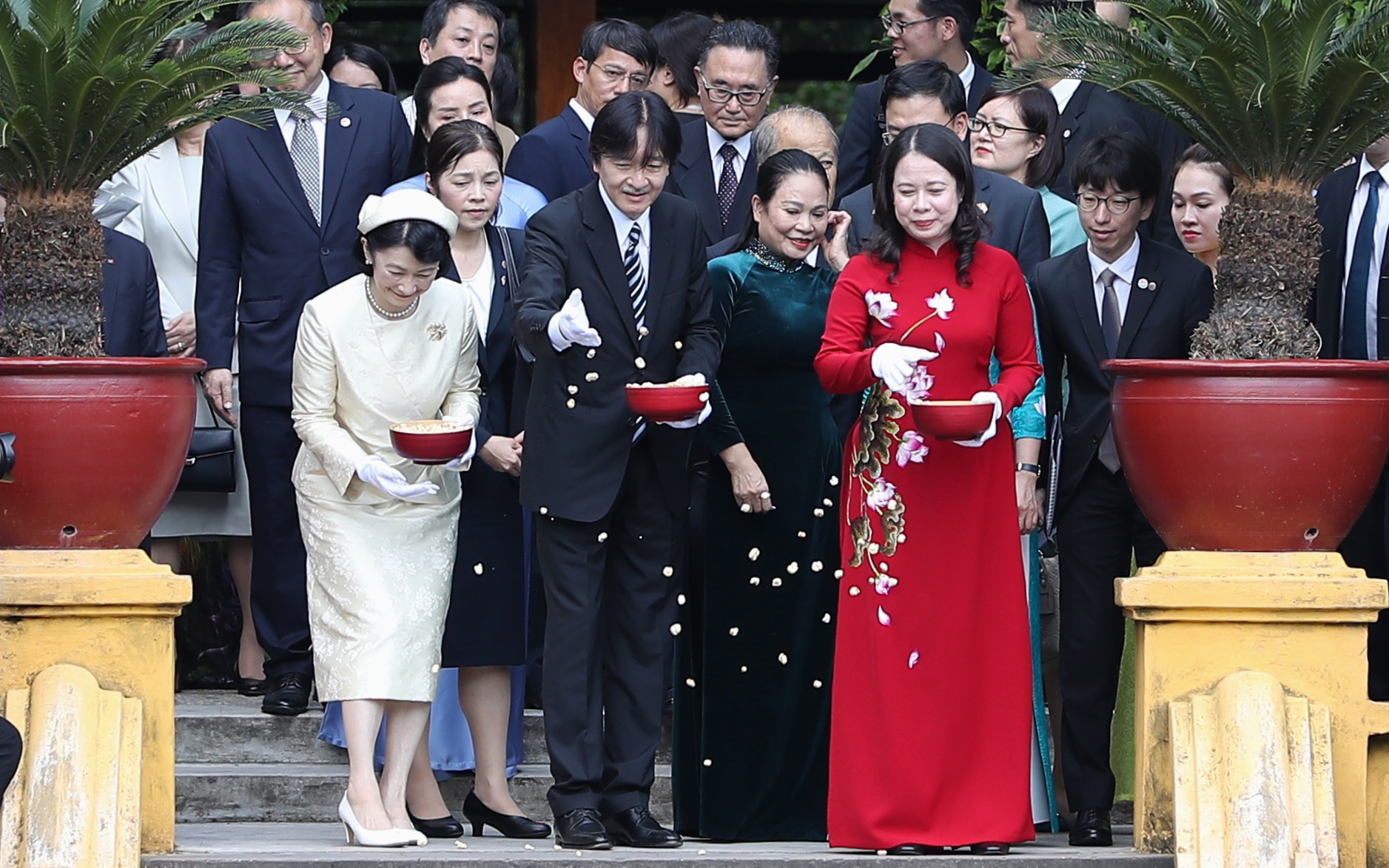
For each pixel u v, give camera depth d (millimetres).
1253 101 17000
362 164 22953
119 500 17062
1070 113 24516
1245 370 16719
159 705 17094
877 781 17312
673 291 17797
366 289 18266
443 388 18422
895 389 16344
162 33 17844
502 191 22500
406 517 18109
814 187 18016
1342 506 17125
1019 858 16875
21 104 16844
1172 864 16938
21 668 16969
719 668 18844
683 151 24062
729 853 17281
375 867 16297
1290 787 16703
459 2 26297
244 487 23859
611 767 17922
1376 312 20625
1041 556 20484
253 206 22531
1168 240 24266
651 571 17906
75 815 16172
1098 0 23828
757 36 23641
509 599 19297
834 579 18969
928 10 25266
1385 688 21578
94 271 17469
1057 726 20812
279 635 22438
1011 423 18141
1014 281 17484
